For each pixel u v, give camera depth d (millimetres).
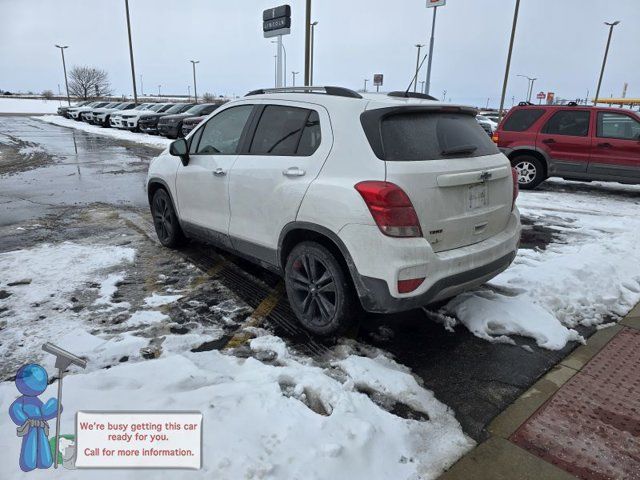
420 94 3861
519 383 2998
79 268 4734
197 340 3359
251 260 4078
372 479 2129
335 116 3240
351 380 2855
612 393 2926
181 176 4758
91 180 10641
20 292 4102
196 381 2760
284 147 3582
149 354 3158
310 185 3217
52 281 4371
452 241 3105
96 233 6109
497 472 2254
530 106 9695
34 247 5426
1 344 3217
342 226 2990
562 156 9297
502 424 2615
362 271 2943
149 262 4980
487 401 2814
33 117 43625
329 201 3064
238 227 4012
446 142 3156
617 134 8906
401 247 2807
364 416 2512
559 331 3562
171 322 3635
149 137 22453
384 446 2324
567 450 2424
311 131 3404
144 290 4238
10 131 26469
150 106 29188
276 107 3781
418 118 3170
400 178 2830
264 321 3693
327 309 3322
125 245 5574
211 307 3912
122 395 2549
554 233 6500
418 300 2912
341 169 3082
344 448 2232
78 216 7086
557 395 2893
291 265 3520
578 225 6930
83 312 3754
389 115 3053
